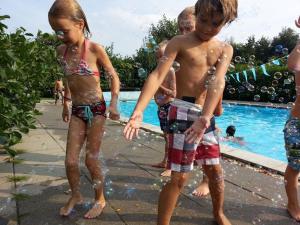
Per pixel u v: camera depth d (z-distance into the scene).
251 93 11.38
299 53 2.12
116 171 3.28
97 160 2.40
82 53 2.36
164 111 3.09
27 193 2.70
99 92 2.41
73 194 2.40
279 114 9.67
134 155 3.89
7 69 3.00
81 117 2.39
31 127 3.80
